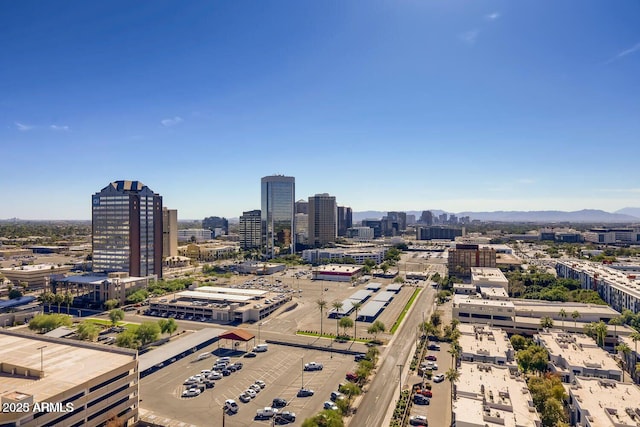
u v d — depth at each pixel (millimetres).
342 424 113125
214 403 136625
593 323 198375
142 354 176000
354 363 174125
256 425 122938
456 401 117312
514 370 149375
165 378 156500
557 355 161125
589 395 125500
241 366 169625
